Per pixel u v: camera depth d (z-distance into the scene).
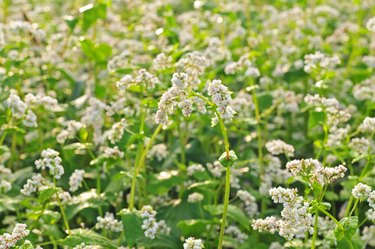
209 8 12.07
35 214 6.80
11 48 9.45
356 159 7.27
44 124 9.52
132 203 6.92
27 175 8.91
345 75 11.29
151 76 7.09
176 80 5.74
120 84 7.15
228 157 5.84
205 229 7.77
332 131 8.16
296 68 10.31
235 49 11.19
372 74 11.41
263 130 10.05
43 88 10.38
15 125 8.05
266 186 8.26
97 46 9.71
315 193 5.95
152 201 8.32
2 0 13.17
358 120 9.78
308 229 5.67
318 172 5.88
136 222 6.39
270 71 10.70
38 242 7.62
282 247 7.50
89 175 8.45
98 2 10.34
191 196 7.75
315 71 8.58
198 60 7.60
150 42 11.51
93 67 10.88
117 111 8.02
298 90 10.99
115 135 7.30
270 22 12.82
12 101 7.34
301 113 10.41
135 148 8.25
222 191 8.91
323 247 6.99
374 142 9.38
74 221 8.59
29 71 10.10
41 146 9.09
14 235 5.85
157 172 8.99
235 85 11.02
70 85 10.80
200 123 9.45
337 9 15.06
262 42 11.51
